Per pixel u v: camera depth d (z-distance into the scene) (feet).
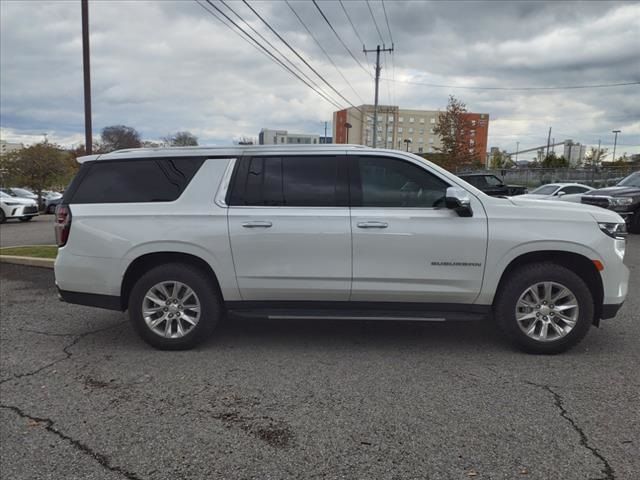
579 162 215.72
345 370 13.61
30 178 91.81
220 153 15.35
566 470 8.88
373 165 14.90
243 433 10.28
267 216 14.60
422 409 11.25
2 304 21.22
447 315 14.71
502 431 10.25
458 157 117.50
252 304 15.12
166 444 9.89
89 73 36.60
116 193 15.34
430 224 14.28
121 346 15.80
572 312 14.35
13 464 9.24
